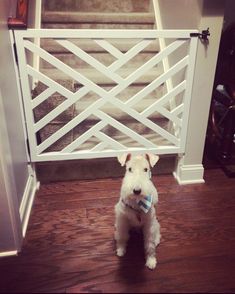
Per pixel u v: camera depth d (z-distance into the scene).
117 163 2.27
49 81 1.86
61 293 1.41
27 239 1.72
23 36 1.72
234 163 2.49
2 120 1.40
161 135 2.13
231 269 1.56
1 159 1.39
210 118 2.68
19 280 1.47
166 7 2.60
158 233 1.66
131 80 1.93
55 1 2.89
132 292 1.42
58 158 2.09
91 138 2.32
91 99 2.42
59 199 2.07
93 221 1.88
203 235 1.78
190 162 2.24
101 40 1.81
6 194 1.46
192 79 1.97
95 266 1.56
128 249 1.67
